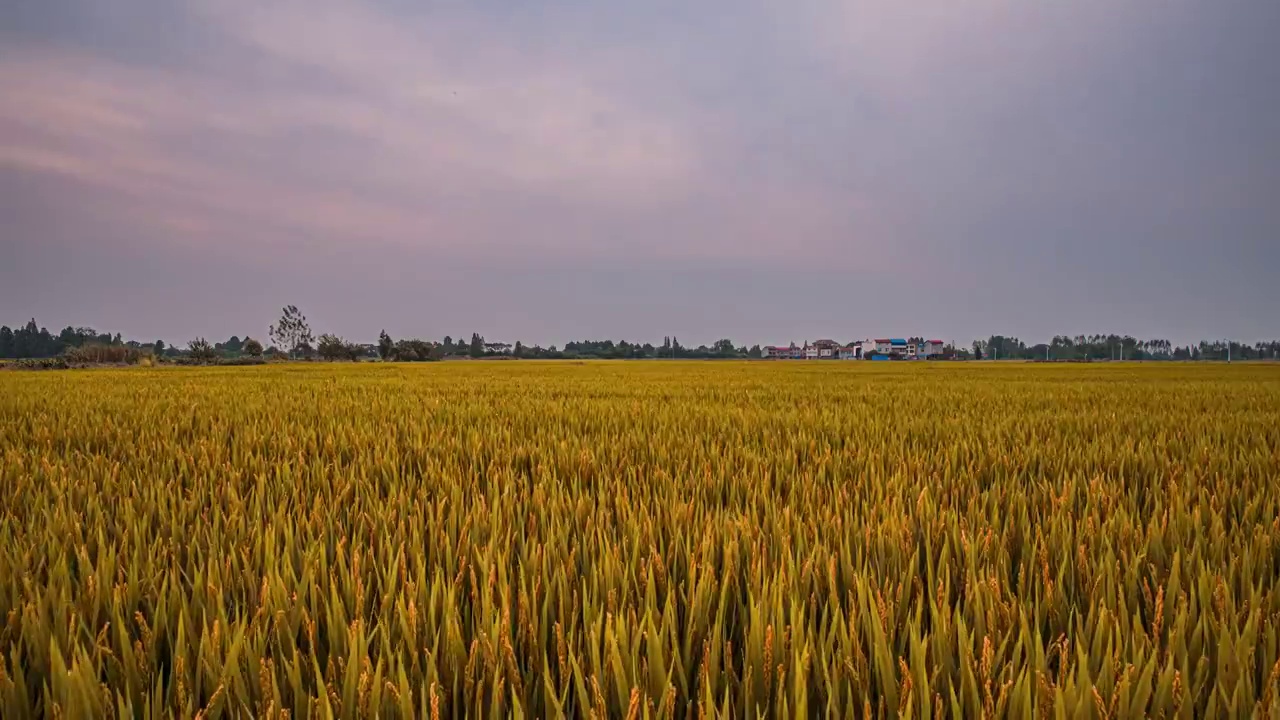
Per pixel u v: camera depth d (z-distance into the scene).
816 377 25.20
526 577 2.21
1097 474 4.03
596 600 2.00
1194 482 3.74
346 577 2.15
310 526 2.72
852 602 1.83
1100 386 17.16
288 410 8.39
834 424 6.86
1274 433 6.02
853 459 4.76
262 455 5.06
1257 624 1.66
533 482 4.08
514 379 21.44
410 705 1.38
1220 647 1.51
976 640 1.78
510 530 2.64
